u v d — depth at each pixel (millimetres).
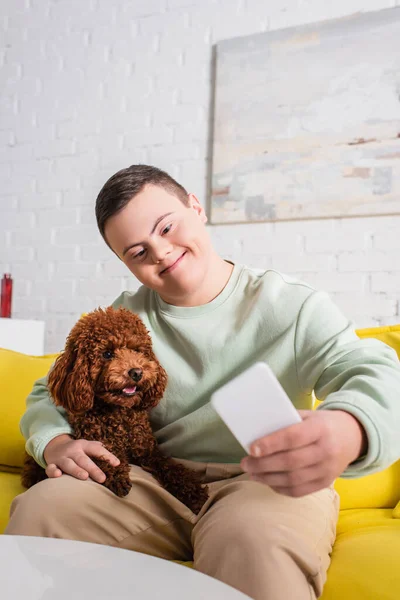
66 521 811
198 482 931
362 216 2168
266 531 685
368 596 691
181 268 974
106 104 2699
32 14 2896
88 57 2756
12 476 1297
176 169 2521
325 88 2230
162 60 2594
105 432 943
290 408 552
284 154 2285
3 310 2508
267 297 996
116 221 959
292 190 2264
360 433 635
